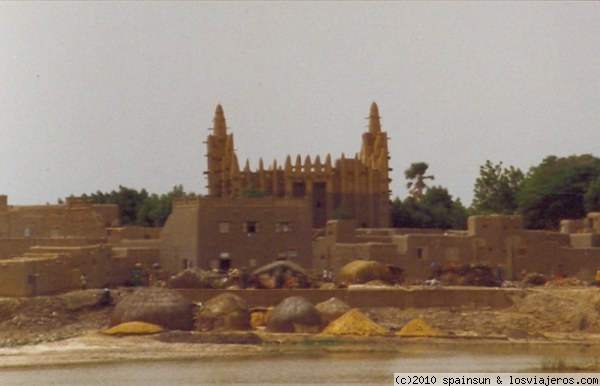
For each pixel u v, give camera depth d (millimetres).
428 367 182875
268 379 173875
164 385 170500
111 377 176875
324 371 179875
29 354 196625
